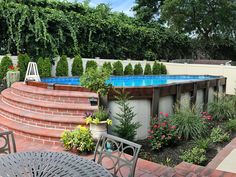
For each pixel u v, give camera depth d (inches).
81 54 483.5
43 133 184.9
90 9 531.8
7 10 374.0
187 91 270.8
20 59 366.6
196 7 708.7
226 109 285.1
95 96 218.2
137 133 213.9
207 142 191.9
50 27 422.3
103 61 499.8
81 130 171.8
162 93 227.5
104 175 79.9
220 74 514.6
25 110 224.4
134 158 91.4
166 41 689.6
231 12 700.7
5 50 398.3
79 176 78.8
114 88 201.0
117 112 205.8
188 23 736.3
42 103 219.9
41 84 265.4
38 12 398.9
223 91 394.9
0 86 338.3
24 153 95.2
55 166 85.0
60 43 436.1
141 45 617.3
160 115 225.0
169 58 710.5
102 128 175.9
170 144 195.8
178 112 224.2
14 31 384.2
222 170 143.9
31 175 78.7
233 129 242.7
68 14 447.5
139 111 214.8
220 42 757.9
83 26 468.8
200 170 142.9
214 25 735.1
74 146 166.1
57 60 432.1
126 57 588.7
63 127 194.7
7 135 103.0
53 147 176.7
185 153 176.7
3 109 232.4
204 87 310.8
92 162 89.4
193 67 555.8
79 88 239.6
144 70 561.6
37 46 406.3
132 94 208.2
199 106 280.1
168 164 163.5
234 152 173.9
